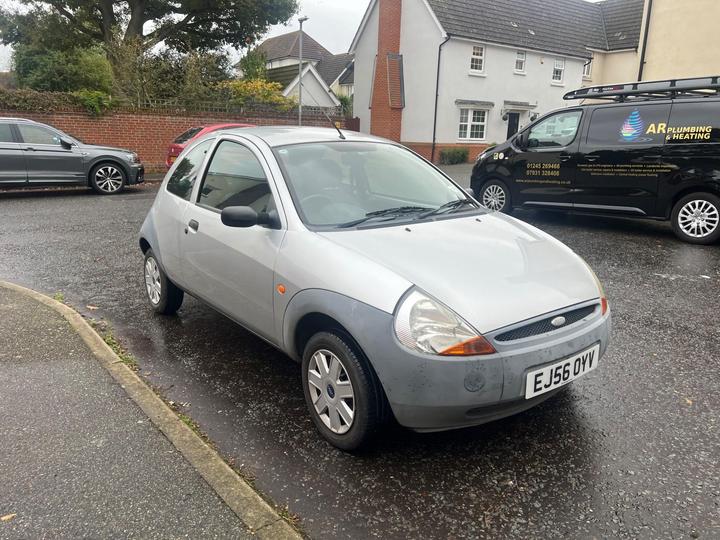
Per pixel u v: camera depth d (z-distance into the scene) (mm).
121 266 6734
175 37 25438
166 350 4312
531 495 2637
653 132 7750
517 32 26219
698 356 4141
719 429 3178
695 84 7402
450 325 2598
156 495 2549
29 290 5391
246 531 2332
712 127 7262
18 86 23484
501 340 2656
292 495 2643
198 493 2564
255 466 2865
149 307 5289
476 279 2865
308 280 3008
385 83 25203
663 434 3129
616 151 8070
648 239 8023
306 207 3406
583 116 8461
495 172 9570
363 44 27469
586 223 9328
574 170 8531
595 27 30688
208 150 4355
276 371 3967
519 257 3197
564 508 2545
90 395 3432
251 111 19969
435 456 2949
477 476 2779
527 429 3193
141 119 17859
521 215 10141
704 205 7516
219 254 3768
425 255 3031
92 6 23062
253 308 3523
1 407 3279
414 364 2572
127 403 3342
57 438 2979
